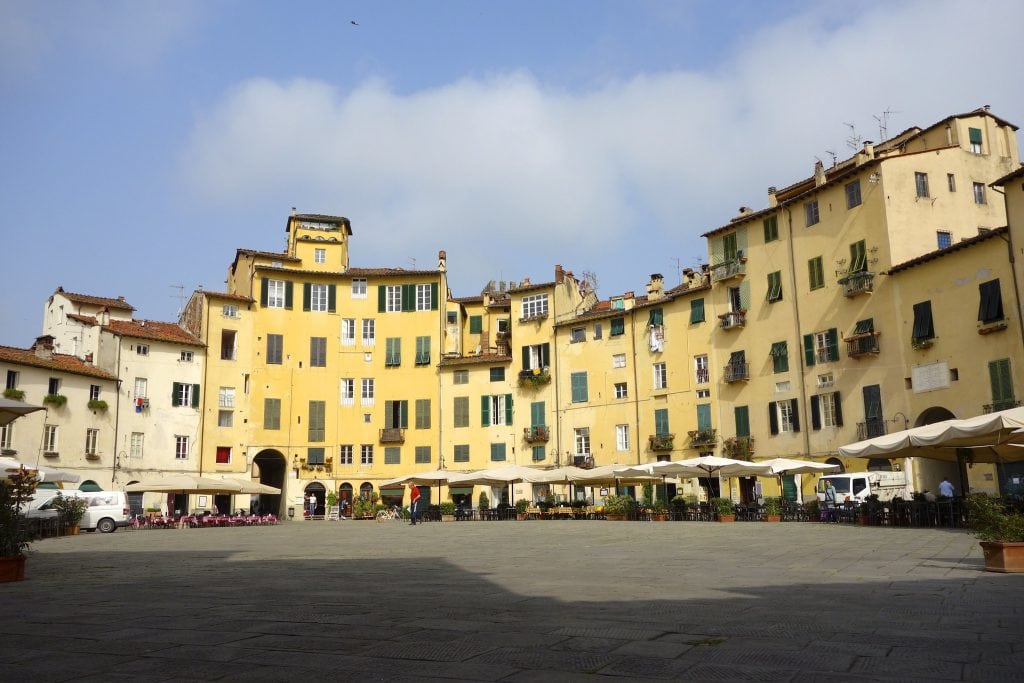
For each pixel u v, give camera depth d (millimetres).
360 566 19062
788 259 52969
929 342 43344
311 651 8312
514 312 69250
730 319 55469
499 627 9625
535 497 64750
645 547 23469
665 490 58375
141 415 60031
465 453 67750
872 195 47781
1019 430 25297
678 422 58750
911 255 46531
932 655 7703
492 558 20703
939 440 28047
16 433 50906
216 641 8945
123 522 45812
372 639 8945
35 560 22312
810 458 50094
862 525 33344
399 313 71000
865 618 9891
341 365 69812
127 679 7195
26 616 11070
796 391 51406
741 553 20578
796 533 28938
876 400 46344
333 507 65188
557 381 65938
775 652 7918
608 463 62062
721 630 9172
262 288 68062
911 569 15766
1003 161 50750
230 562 20953
